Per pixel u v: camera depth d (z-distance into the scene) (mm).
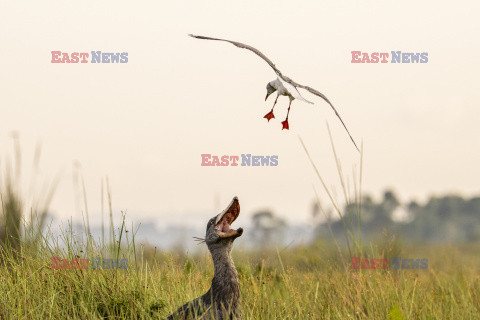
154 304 12258
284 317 12922
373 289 14320
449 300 14547
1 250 13906
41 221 13945
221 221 10953
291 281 14875
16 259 13734
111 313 12188
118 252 13016
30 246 13602
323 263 17641
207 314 10766
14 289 12523
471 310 13641
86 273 12930
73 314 11844
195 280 14258
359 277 14719
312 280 15211
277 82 9352
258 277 14945
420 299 14336
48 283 12758
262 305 12992
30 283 12773
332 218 17422
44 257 13414
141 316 12039
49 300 12211
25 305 11977
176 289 13445
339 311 13219
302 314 13016
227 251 10969
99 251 13164
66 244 13266
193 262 15492
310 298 14164
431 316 13250
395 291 14219
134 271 13117
